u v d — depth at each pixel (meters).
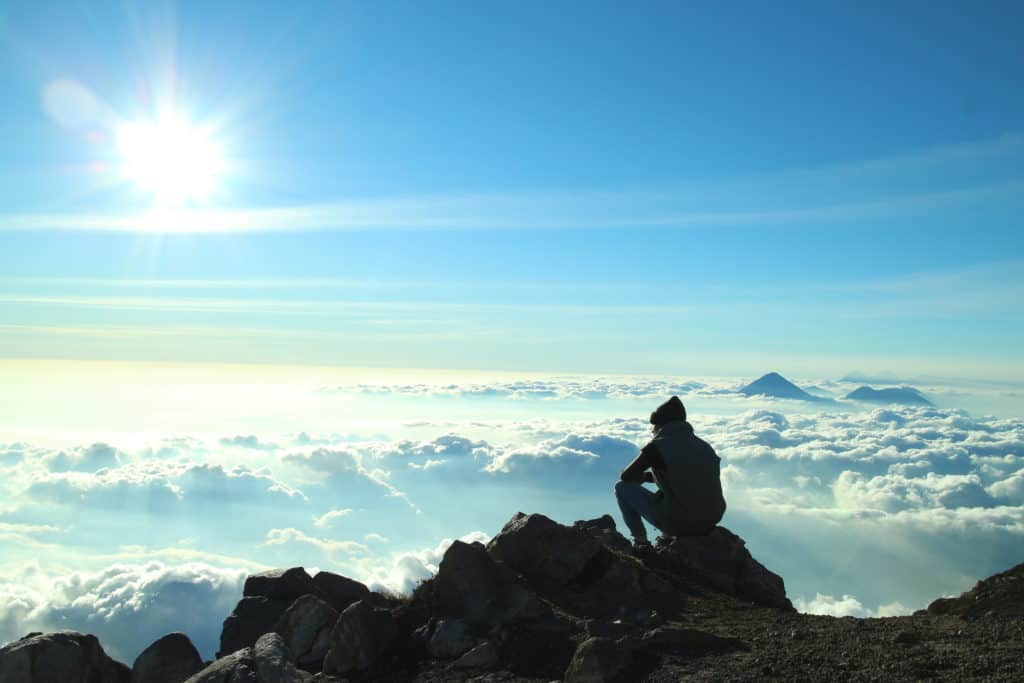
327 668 7.14
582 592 8.52
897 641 6.14
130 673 7.45
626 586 8.61
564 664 6.40
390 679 6.70
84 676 6.95
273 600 9.41
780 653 6.04
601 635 6.87
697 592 9.14
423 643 7.34
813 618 7.80
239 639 8.67
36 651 6.75
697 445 9.91
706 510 9.66
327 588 9.74
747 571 10.20
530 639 7.00
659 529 10.05
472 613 7.62
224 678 5.78
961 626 6.58
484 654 6.69
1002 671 4.95
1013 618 6.57
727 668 5.72
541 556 8.84
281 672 5.97
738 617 7.95
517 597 7.71
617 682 5.67
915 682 4.95
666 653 6.21
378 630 7.30
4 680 6.49
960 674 5.00
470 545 8.22
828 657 5.79
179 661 7.41
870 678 5.14
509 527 9.35
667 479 9.75
